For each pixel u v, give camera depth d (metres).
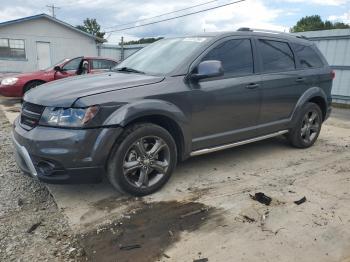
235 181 4.33
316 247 2.94
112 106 3.48
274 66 5.07
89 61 11.80
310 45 5.89
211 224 3.30
